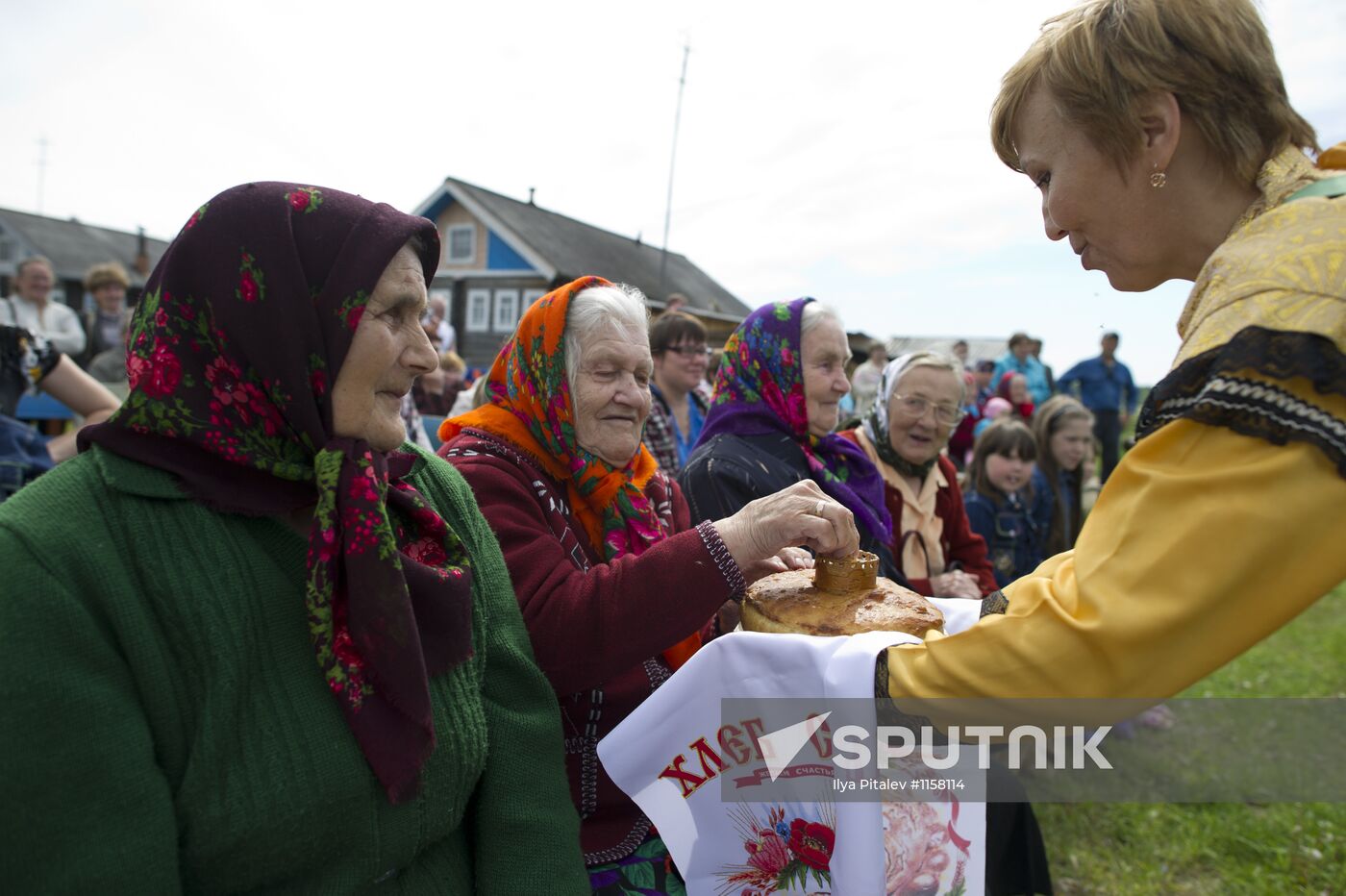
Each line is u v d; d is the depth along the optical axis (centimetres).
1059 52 107
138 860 91
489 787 132
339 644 108
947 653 106
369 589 109
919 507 295
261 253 108
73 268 2448
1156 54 100
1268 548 87
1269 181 102
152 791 94
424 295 120
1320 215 93
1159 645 92
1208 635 90
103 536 98
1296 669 503
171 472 104
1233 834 313
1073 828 320
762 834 128
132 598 97
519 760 134
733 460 234
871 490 260
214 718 98
